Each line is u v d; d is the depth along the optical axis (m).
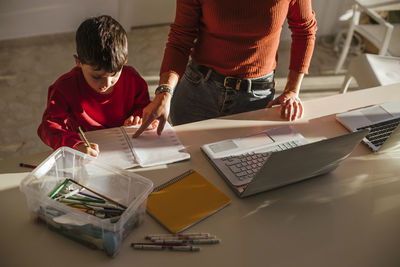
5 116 2.36
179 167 1.07
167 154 1.10
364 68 2.07
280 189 1.03
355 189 1.05
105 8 3.07
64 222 0.81
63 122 1.16
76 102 1.21
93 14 3.07
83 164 0.95
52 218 0.83
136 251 0.83
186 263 0.82
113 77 1.10
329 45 3.33
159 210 0.92
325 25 3.34
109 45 1.03
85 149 1.04
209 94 1.40
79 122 1.28
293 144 1.15
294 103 1.33
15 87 2.58
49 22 2.98
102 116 1.30
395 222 0.96
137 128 1.20
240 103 1.41
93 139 1.12
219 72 1.35
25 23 2.92
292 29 1.38
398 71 2.05
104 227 0.79
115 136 1.15
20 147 2.18
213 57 1.33
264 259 0.84
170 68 1.27
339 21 3.33
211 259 0.83
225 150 1.11
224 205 0.96
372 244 0.90
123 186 0.94
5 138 2.22
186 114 1.50
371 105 1.38
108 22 1.06
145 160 1.07
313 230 0.92
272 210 0.96
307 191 1.03
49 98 1.19
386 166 1.13
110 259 0.81
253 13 1.19
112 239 0.79
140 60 2.96
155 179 1.02
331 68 3.08
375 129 1.25
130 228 0.86
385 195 1.04
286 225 0.93
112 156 1.07
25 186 0.83
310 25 1.33
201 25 1.30
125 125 1.22
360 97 1.42
